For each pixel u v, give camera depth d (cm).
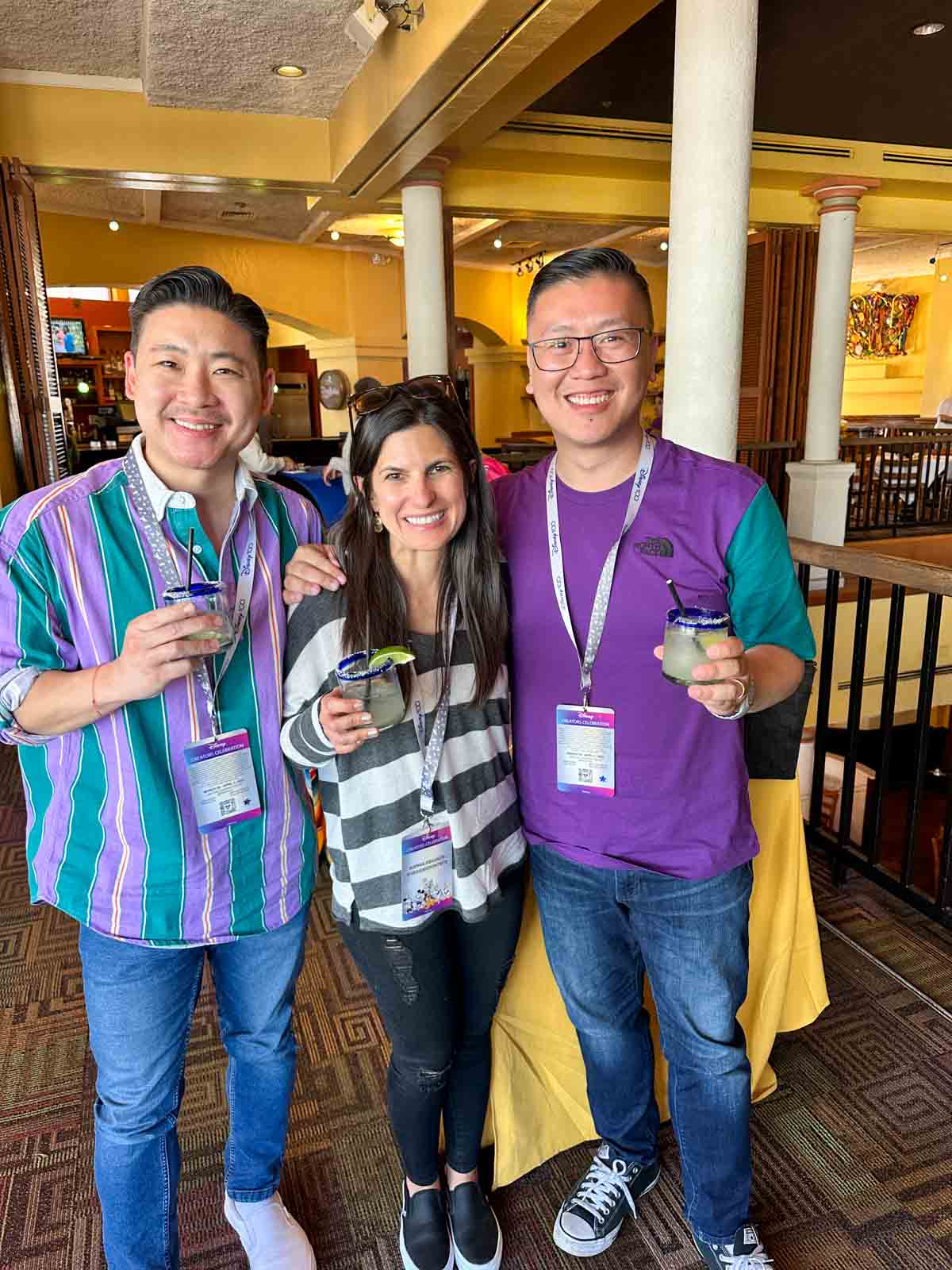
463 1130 151
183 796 120
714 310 320
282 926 135
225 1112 195
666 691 132
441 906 131
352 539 126
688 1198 150
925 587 222
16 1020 227
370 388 125
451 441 121
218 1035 221
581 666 135
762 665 129
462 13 339
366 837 127
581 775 137
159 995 125
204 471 118
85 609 114
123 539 116
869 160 643
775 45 470
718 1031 139
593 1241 156
